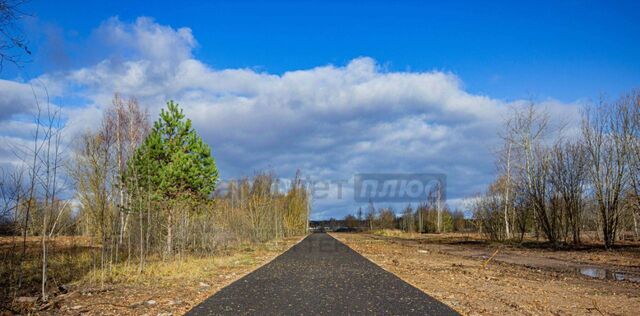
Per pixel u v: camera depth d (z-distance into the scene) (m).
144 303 11.27
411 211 85.88
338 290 13.41
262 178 50.31
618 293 13.43
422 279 16.16
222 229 32.19
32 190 11.64
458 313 10.11
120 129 27.09
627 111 33.66
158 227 23.39
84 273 16.42
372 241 51.28
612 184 33.81
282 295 12.48
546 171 38.84
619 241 42.97
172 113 24.45
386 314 9.98
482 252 32.75
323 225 126.06
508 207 44.00
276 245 38.12
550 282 15.83
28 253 19.88
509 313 10.17
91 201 21.42
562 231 38.97
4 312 10.20
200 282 14.98
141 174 20.86
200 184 24.44
